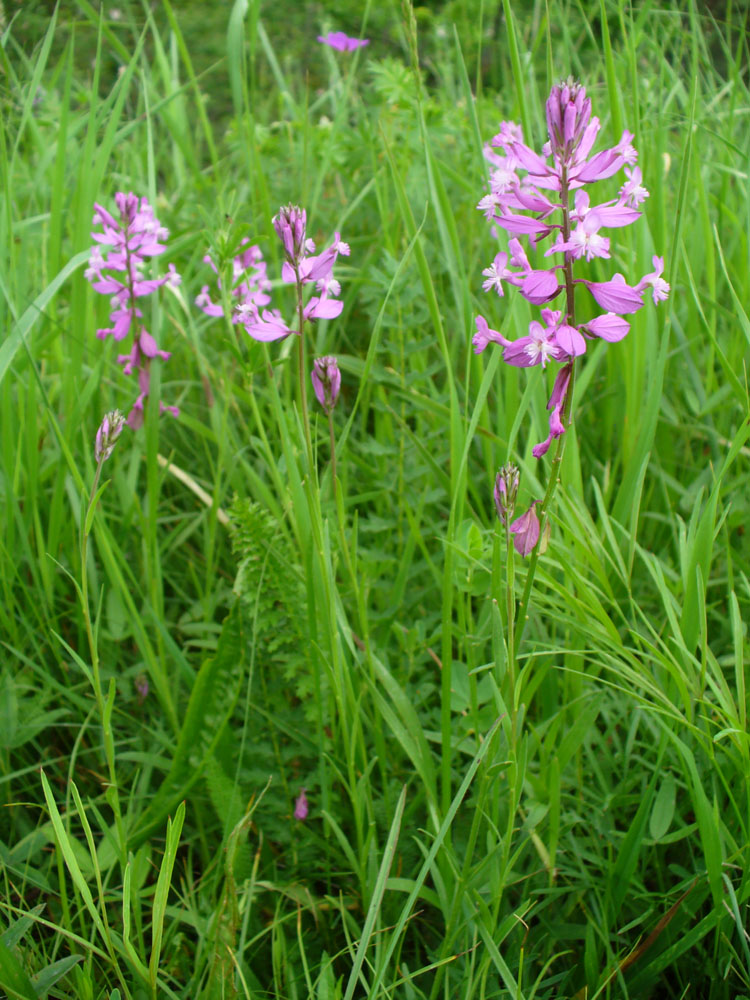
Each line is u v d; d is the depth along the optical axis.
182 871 0.30
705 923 0.25
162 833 0.29
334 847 0.30
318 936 0.29
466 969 0.25
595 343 0.34
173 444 0.42
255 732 0.31
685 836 0.27
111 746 0.26
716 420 0.39
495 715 0.28
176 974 0.27
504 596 0.28
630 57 0.35
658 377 0.31
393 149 0.49
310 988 0.25
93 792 0.32
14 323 0.30
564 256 0.23
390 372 0.35
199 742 0.29
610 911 0.27
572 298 0.23
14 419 0.36
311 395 0.41
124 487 0.36
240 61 0.38
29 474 0.34
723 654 0.33
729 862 0.26
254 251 0.35
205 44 1.02
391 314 0.35
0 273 0.32
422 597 0.35
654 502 0.37
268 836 0.29
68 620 0.35
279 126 0.58
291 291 0.44
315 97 0.74
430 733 0.29
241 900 0.26
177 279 0.34
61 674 0.34
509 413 0.32
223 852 0.27
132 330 0.33
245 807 0.29
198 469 0.41
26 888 0.29
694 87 0.36
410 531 0.33
